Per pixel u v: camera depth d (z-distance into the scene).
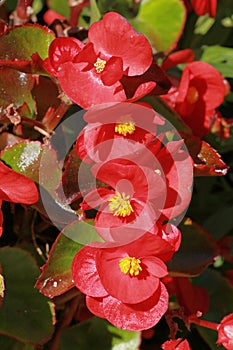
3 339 0.37
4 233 0.37
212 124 0.40
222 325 0.34
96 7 0.39
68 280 0.33
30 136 0.36
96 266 0.32
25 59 0.35
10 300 0.35
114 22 0.33
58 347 0.38
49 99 0.36
